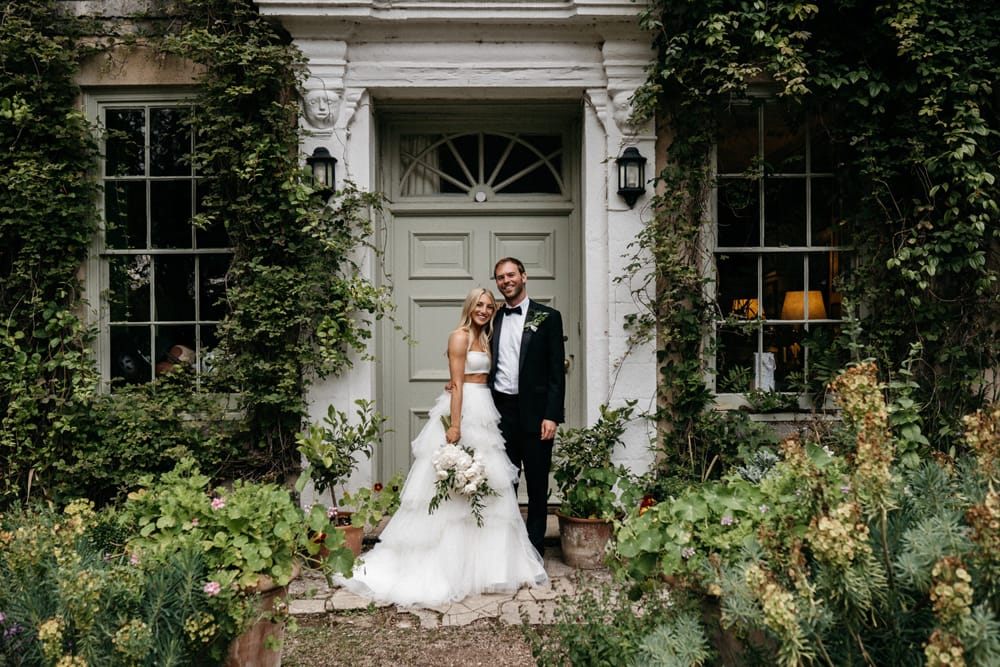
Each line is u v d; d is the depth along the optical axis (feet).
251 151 16.58
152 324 17.52
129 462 16.67
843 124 17.22
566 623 8.89
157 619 7.73
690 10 16.37
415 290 18.74
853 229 17.39
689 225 16.90
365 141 17.15
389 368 18.62
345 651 11.30
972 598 5.55
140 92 17.44
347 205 16.62
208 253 17.47
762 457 12.00
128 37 17.04
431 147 18.79
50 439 16.57
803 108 17.28
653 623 8.18
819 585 6.38
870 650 6.44
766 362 17.70
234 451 16.75
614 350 17.04
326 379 16.92
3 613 7.08
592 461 15.84
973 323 16.90
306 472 10.37
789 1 16.24
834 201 17.76
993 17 16.20
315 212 16.55
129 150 17.61
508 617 12.58
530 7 16.57
